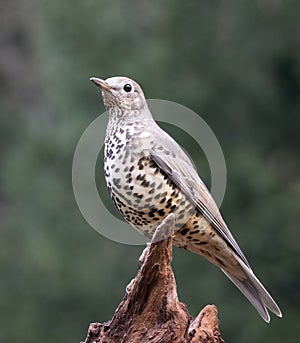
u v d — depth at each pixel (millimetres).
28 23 22469
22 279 17516
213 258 8781
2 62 22344
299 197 17984
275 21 18750
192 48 18422
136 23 18734
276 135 18797
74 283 17203
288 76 18828
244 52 18672
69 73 18078
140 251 17406
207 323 7770
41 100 21609
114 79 8695
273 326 16781
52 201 17922
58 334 17375
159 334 7734
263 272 17203
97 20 18453
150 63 17938
